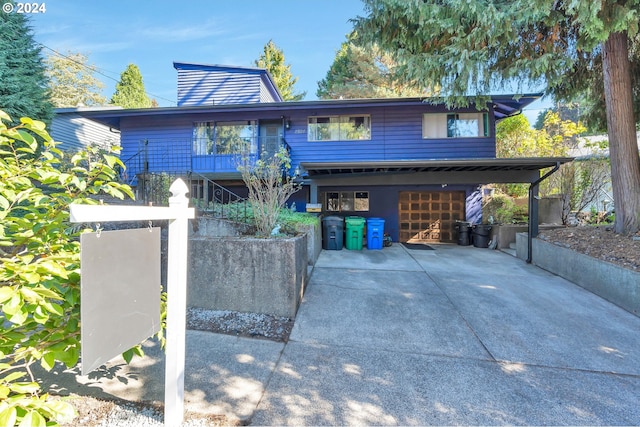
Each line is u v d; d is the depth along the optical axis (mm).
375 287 4660
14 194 1561
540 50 5641
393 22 5633
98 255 1357
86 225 3002
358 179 8281
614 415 2062
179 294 1822
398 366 2617
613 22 4160
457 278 5227
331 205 10406
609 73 5352
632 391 2328
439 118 9680
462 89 6012
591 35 4172
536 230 6453
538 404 2164
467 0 4777
